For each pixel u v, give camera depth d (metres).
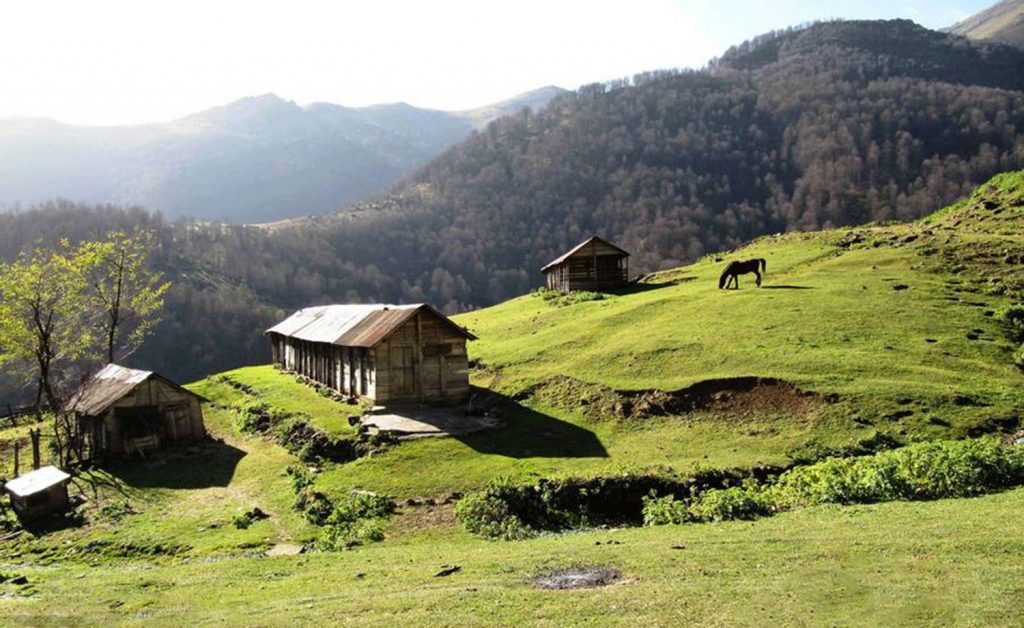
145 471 38.38
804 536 16.66
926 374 35.00
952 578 12.38
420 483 30.30
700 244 195.38
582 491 27.31
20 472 39.72
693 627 11.41
